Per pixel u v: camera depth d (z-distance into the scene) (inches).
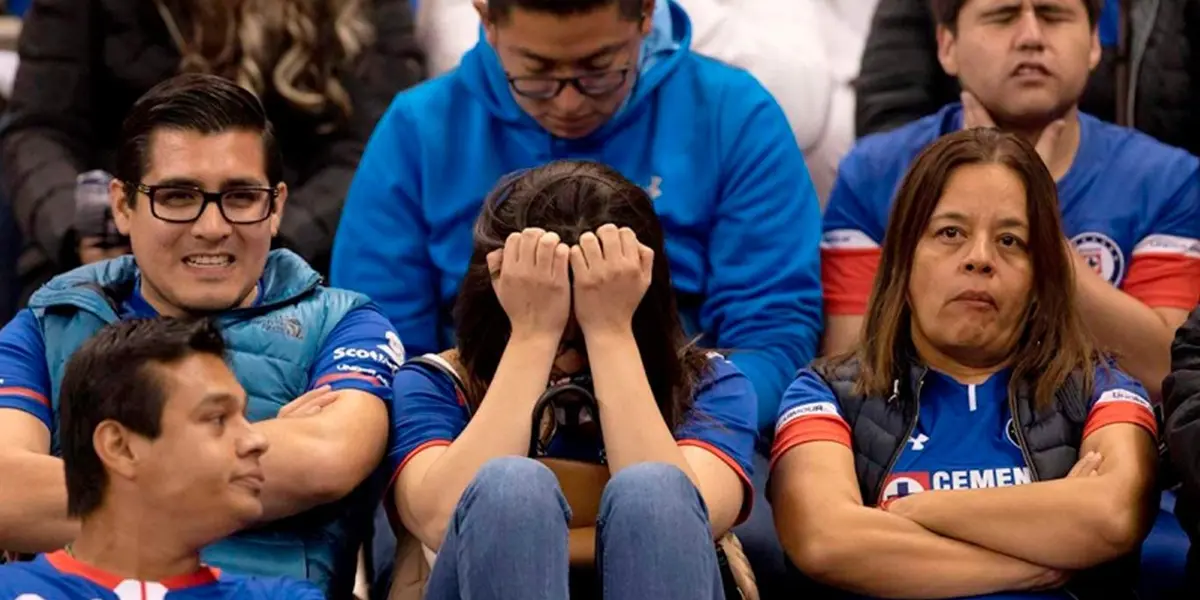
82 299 366.3
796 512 356.2
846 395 373.1
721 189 441.7
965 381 370.3
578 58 411.8
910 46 497.7
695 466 340.8
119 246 456.8
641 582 293.3
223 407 289.0
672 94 444.1
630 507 296.5
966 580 344.2
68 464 289.7
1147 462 354.9
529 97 421.4
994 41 435.2
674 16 459.2
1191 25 495.2
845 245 451.2
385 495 351.9
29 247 472.4
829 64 516.4
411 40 508.4
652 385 346.3
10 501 335.9
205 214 360.2
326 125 490.6
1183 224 441.4
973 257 361.7
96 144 498.3
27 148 485.4
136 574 289.3
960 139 372.2
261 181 366.6
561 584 293.6
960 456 363.9
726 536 359.9
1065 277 369.1
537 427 327.3
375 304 392.2
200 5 491.5
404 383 357.7
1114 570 358.3
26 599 283.4
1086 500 343.0
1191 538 355.3
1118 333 415.8
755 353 424.5
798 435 367.6
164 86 368.5
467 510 298.5
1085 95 510.6
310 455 342.3
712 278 439.2
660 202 435.5
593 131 436.1
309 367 372.2
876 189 449.1
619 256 330.3
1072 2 434.3
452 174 441.1
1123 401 363.9
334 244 454.3
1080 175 443.2
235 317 371.9
